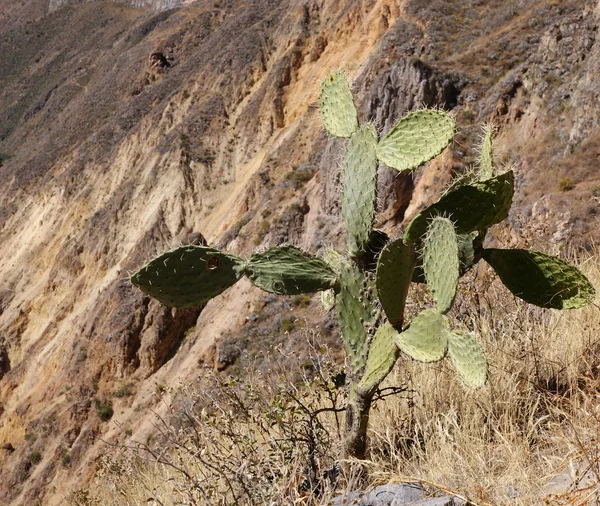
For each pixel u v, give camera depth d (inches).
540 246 195.2
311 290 124.3
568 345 138.3
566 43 1461.6
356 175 124.2
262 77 3043.8
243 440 126.5
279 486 117.7
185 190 2746.1
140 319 2094.0
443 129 115.6
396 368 154.9
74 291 2827.3
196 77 3307.1
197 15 4722.0
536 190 1093.8
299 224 1843.0
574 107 1288.1
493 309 166.2
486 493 97.0
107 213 2910.9
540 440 118.1
